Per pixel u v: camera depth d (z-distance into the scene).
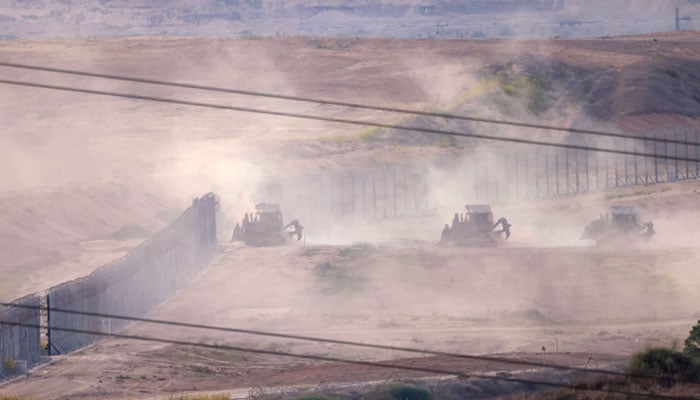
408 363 192.62
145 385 173.25
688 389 170.38
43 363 187.75
